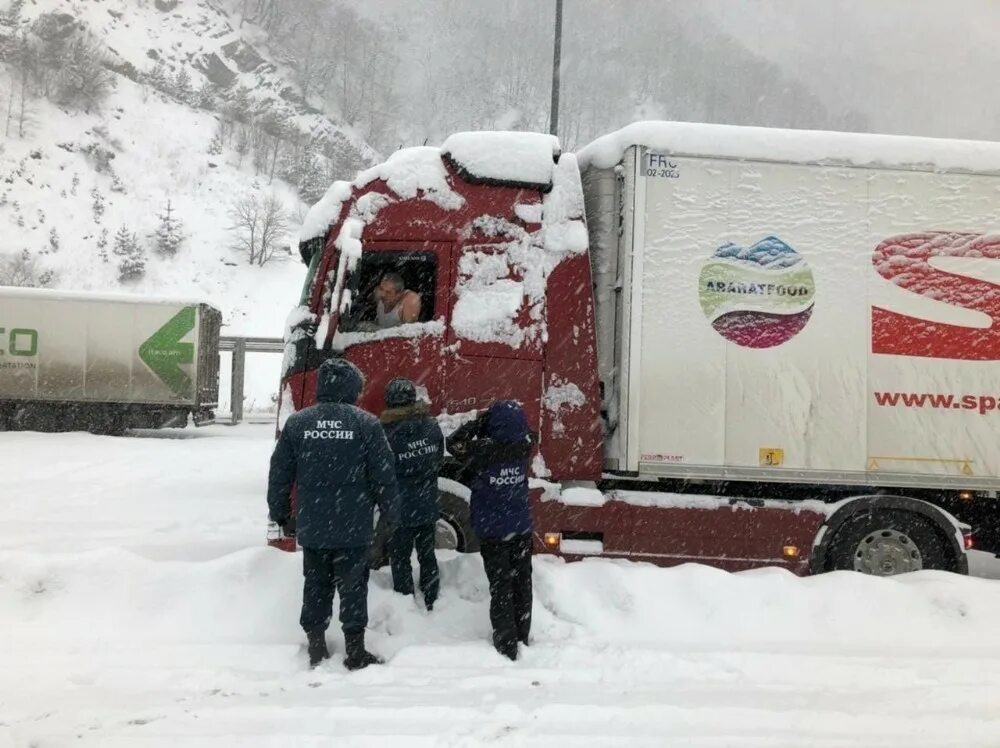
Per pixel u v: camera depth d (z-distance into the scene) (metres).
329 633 4.53
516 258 5.54
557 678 3.96
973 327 5.54
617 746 3.21
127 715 3.42
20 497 9.70
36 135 63.09
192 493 10.12
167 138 73.62
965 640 4.62
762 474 5.40
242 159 76.25
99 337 17.62
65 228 53.81
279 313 49.94
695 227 5.52
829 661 4.22
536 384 5.45
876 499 5.48
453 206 5.58
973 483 5.45
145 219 58.38
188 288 51.03
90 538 7.38
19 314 17.27
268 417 22.70
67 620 4.45
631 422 5.38
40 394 17.34
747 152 5.57
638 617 4.69
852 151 5.60
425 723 3.37
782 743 3.29
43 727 3.30
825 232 5.55
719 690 3.87
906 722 3.51
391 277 5.57
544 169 5.64
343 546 3.97
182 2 114.75
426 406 4.88
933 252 5.57
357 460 4.03
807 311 5.50
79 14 94.44
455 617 4.72
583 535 5.50
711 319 5.47
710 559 5.45
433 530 4.85
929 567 5.55
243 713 3.44
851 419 5.45
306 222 5.83
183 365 18.00
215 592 4.67
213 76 106.25
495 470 4.30
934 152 5.64
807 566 5.49
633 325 5.43
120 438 16.77
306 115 107.00
